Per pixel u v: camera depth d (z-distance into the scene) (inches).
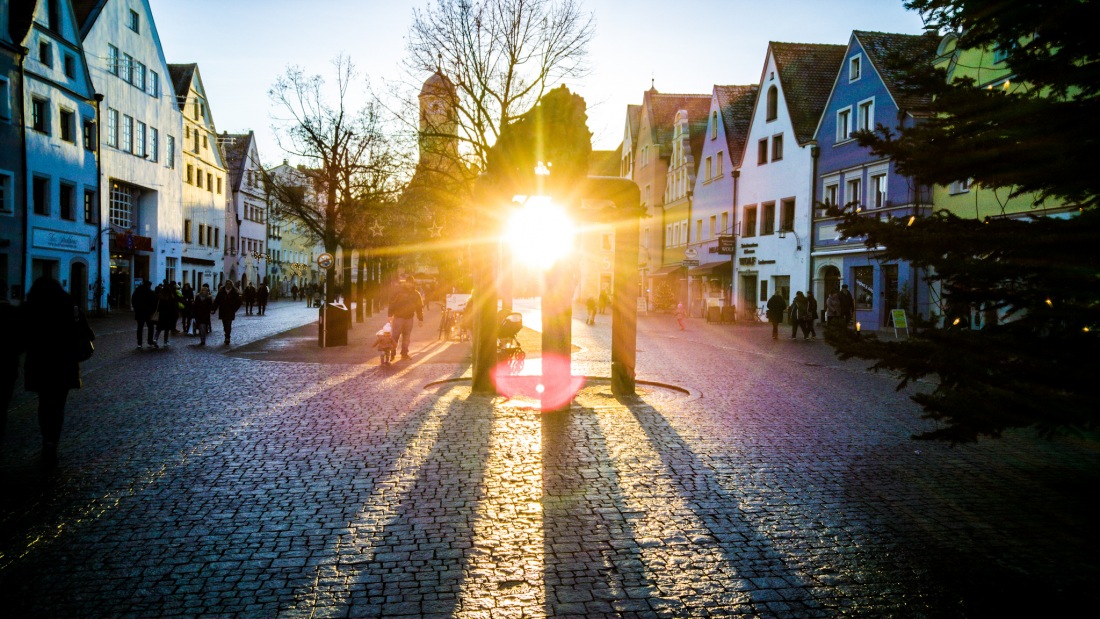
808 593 179.8
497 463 304.2
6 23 1240.2
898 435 363.9
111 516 235.9
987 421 188.2
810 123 1528.1
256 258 3036.4
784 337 1123.3
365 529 224.2
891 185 1221.1
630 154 2783.0
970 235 191.0
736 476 285.7
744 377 597.6
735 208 1786.4
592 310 1539.1
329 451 324.5
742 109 1909.4
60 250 1418.6
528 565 196.7
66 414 410.0
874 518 235.5
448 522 230.4
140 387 518.9
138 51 1771.7
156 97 1868.8
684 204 2161.7
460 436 356.8
